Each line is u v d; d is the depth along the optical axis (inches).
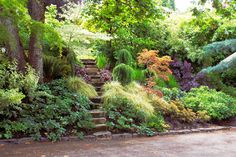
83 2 422.0
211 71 405.4
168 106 301.6
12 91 212.5
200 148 210.1
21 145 195.6
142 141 228.5
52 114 230.5
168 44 449.4
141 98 294.2
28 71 249.3
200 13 292.8
